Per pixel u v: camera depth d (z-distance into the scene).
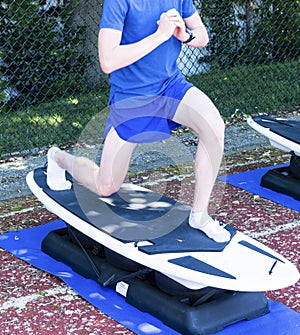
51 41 7.52
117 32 3.40
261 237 4.37
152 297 3.35
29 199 5.02
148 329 3.25
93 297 3.55
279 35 8.80
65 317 3.39
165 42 3.48
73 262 3.81
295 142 4.98
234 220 4.62
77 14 7.69
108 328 3.28
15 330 3.28
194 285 3.17
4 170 5.65
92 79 7.77
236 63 8.71
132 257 3.29
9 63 7.32
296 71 8.56
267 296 3.62
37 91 7.47
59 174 4.00
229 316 3.25
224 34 8.55
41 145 6.36
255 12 8.72
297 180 5.08
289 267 3.30
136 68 3.50
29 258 3.99
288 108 7.80
